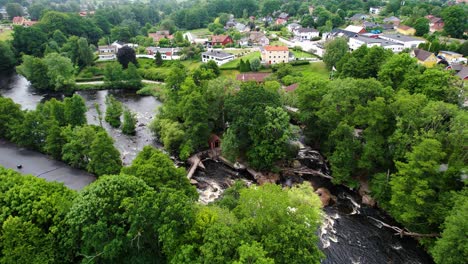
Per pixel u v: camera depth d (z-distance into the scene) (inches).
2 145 2581.2
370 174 2373.3
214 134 3073.3
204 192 2421.3
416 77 2719.0
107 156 2183.8
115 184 1362.0
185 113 2901.1
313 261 1315.2
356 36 5871.1
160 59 5703.7
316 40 6845.5
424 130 2015.3
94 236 1230.9
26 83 5073.8
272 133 2551.7
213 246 1161.4
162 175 1729.8
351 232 2016.5
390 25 7317.9
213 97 2984.7
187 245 1219.9
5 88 4783.5
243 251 1120.2
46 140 2465.6
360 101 2412.6
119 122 3508.9
